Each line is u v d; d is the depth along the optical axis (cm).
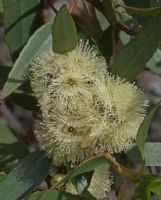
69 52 48
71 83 47
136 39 49
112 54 54
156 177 45
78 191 49
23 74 48
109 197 60
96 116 47
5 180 49
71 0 51
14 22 52
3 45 106
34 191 49
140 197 44
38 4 53
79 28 52
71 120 47
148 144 52
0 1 57
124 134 47
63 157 48
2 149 54
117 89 48
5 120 100
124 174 45
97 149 48
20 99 53
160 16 48
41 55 49
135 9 50
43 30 49
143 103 48
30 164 50
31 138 68
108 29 54
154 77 106
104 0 52
